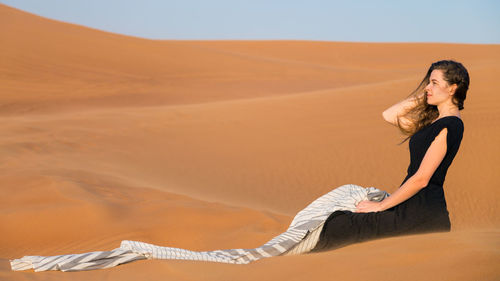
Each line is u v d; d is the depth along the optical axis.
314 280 2.63
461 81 3.72
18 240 6.34
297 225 3.97
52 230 6.48
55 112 26.44
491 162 13.70
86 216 6.77
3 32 37.56
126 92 32.50
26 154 12.96
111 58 38.53
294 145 15.63
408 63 64.12
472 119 16.08
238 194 12.09
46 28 40.53
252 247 5.43
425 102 4.00
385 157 14.70
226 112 19.25
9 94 29.47
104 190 8.37
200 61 42.72
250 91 36.69
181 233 6.12
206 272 3.16
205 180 12.82
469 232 3.09
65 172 9.98
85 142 15.21
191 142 15.94
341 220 3.78
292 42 71.50
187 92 34.44
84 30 43.19
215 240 5.80
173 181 12.32
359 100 19.69
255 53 66.12
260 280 2.83
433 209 3.66
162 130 17.11
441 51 69.06
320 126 17.14
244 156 14.82
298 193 12.62
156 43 44.44
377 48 70.38
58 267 3.65
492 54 67.19
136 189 8.84
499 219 11.52
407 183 3.68
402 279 2.36
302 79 42.66
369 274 2.53
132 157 14.08
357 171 14.01
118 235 6.19
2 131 15.98
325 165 14.29
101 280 3.31
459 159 14.02
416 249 2.77
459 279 2.20
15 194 7.86
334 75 45.59
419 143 3.76
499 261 2.27
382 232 3.71
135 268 3.51
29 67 33.75
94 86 32.75
